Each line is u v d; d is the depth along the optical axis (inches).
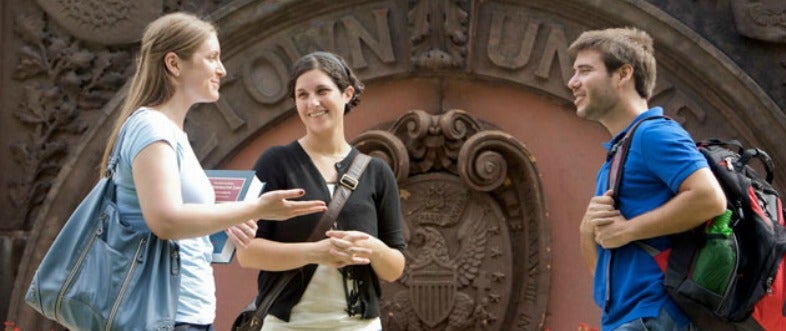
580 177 245.4
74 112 254.2
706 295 135.0
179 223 123.9
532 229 245.1
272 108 249.9
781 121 232.8
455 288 241.4
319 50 249.8
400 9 249.9
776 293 138.3
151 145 126.4
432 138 244.5
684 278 135.9
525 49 245.4
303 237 163.0
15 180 254.4
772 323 138.8
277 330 163.2
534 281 243.9
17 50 256.1
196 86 136.6
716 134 238.5
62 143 253.9
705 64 236.4
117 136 135.7
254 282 251.8
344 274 162.9
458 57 246.1
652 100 241.3
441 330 241.9
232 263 252.4
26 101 254.7
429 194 245.6
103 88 254.1
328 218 163.6
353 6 249.8
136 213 128.6
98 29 252.4
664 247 139.3
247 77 250.7
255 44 251.4
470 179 240.7
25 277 246.7
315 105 168.1
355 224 165.3
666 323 136.7
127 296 125.0
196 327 132.3
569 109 246.8
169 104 135.7
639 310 137.9
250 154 253.3
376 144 244.7
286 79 249.8
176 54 135.4
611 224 140.9
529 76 245.8
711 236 136.1
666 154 138.3
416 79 252.4
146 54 136.2
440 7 246.4
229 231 143.3
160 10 252.2
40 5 254.5
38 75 255.9
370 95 253.8
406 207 245.9
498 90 250.8
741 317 137.3
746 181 139.7
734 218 137.7
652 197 141.0
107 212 129.0
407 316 242.4
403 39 249.3
